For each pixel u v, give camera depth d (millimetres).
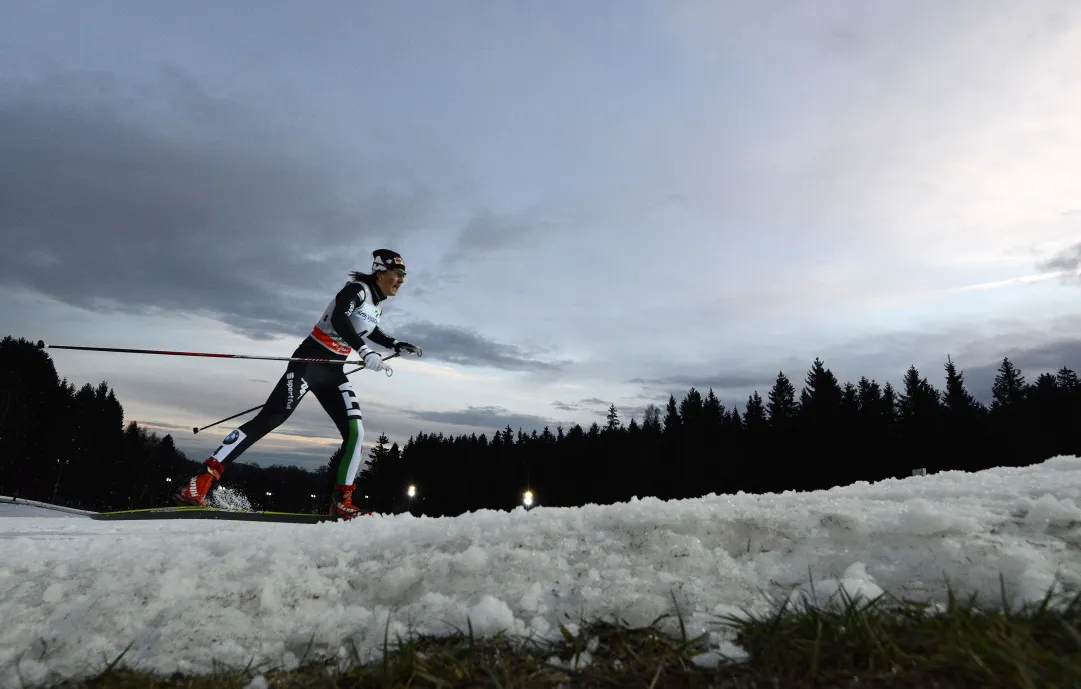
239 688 1483
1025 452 33938
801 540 1992
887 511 2135
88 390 63688
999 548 1712
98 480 60531
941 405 37188
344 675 1485
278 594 1938
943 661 1195
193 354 4973
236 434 4980
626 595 1696
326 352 5293
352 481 5387
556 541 2178
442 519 3211
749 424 41281
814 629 1375
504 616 1629
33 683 1621
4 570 2336
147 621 1839
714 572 1859
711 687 1271
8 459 48500
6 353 51094
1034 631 1276
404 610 1786
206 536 3086
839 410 37250
